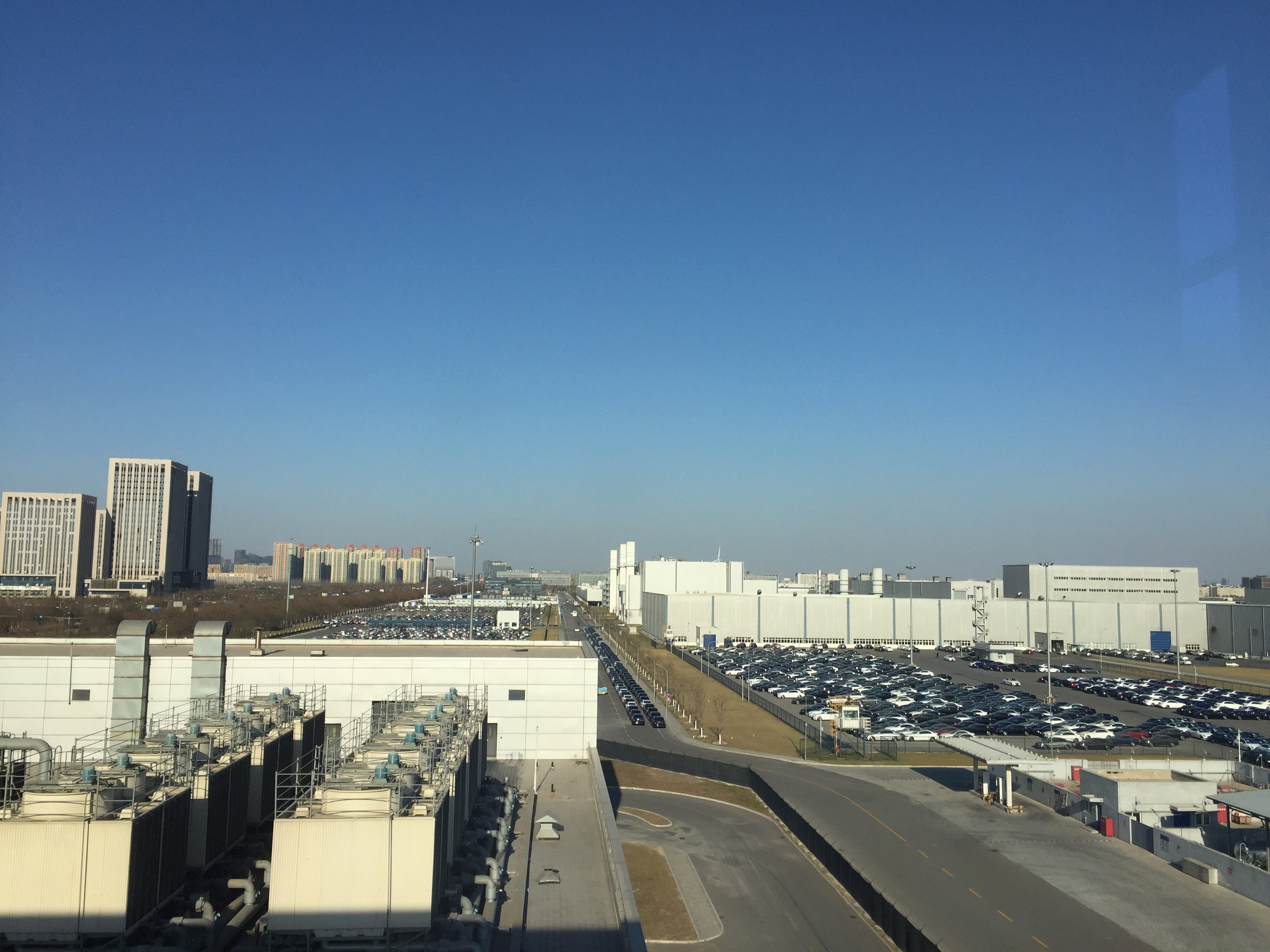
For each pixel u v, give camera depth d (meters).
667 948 40.25
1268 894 43.41
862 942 41.44
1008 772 62.81
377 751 28.03
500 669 53.53
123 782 24.06
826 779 73.06
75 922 21.86
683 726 96.94
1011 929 40.50
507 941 25.97
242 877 28.34
